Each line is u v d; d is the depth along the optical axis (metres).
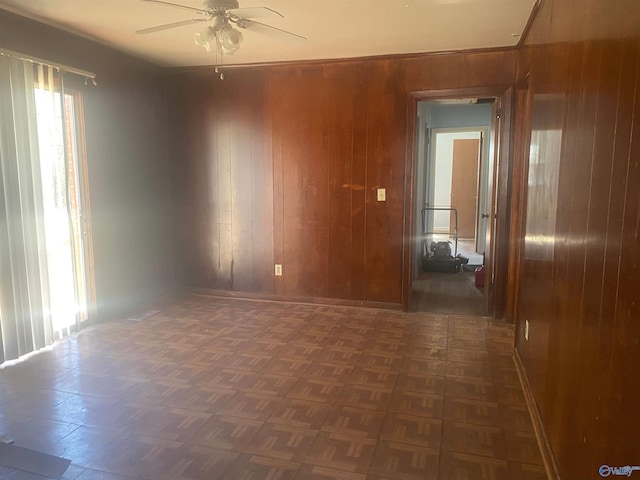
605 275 1.41
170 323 4.11
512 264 4.05
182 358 3.33
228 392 2.82
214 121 4.82
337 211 4.56
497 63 3.97
